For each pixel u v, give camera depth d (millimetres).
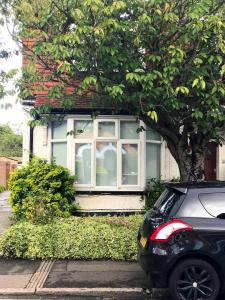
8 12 4867
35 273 4625
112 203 7836
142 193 7855
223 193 3730
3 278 4449
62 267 4855
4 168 18250
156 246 3623
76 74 4996
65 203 7234
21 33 4965
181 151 5531
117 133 7824
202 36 4590
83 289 4082
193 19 4508
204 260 3613
